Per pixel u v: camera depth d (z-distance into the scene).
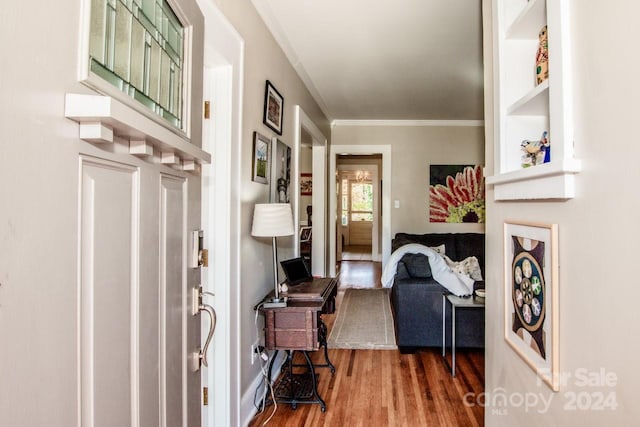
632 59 0.70
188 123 1.02
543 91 1.12
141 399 0.80
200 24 1.12
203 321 1.84
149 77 0.84
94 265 0.64
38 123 0.50
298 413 2.18
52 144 0.53
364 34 2.75
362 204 11.23
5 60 0.45
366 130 5.67
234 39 1.88
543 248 1.07
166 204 0.93
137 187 0.78
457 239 4.75
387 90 4.13
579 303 0.89
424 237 4.77
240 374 1.99
